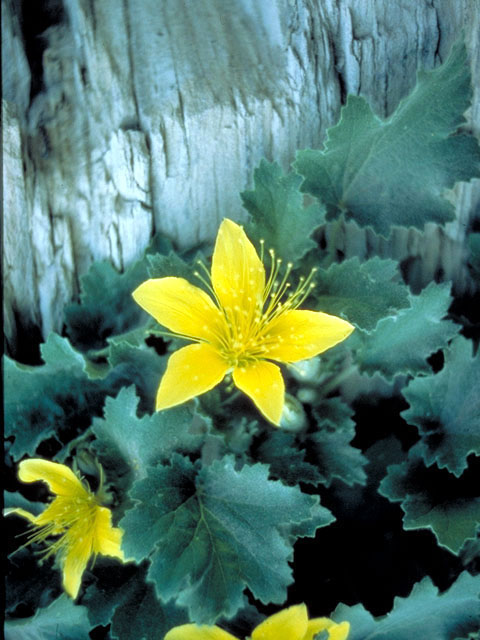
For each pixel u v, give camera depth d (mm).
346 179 298
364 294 283
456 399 292
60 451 292
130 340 281
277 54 294
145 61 288
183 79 288
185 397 255
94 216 297
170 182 295
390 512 319
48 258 301
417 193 298
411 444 332
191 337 270
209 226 307
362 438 330
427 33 299
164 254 303
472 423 289
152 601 276
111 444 282
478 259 319
